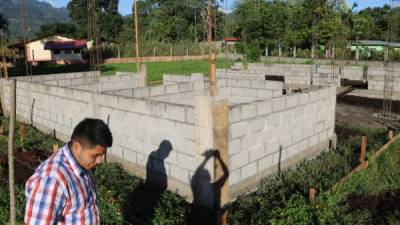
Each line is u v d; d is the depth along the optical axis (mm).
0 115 13234
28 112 11719
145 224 5617
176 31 53750
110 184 7000
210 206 6332
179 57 43125
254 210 5973
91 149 2471
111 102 8016
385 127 11914
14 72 30984
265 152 7285
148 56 42781
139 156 7590
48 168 2389
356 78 20625
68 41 40562
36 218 2299
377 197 6816
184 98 10547
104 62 38719
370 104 15953
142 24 58156
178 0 54469
